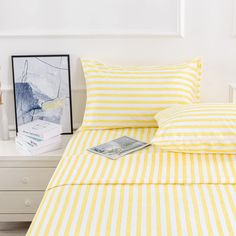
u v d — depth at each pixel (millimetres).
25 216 2531
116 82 2547
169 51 2703
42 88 2744
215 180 1856
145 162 2049
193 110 2223
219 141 2076
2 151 2498
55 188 1837
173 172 1936
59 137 2527
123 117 2498
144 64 2727
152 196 1750
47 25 2686
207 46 2691
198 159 2064
